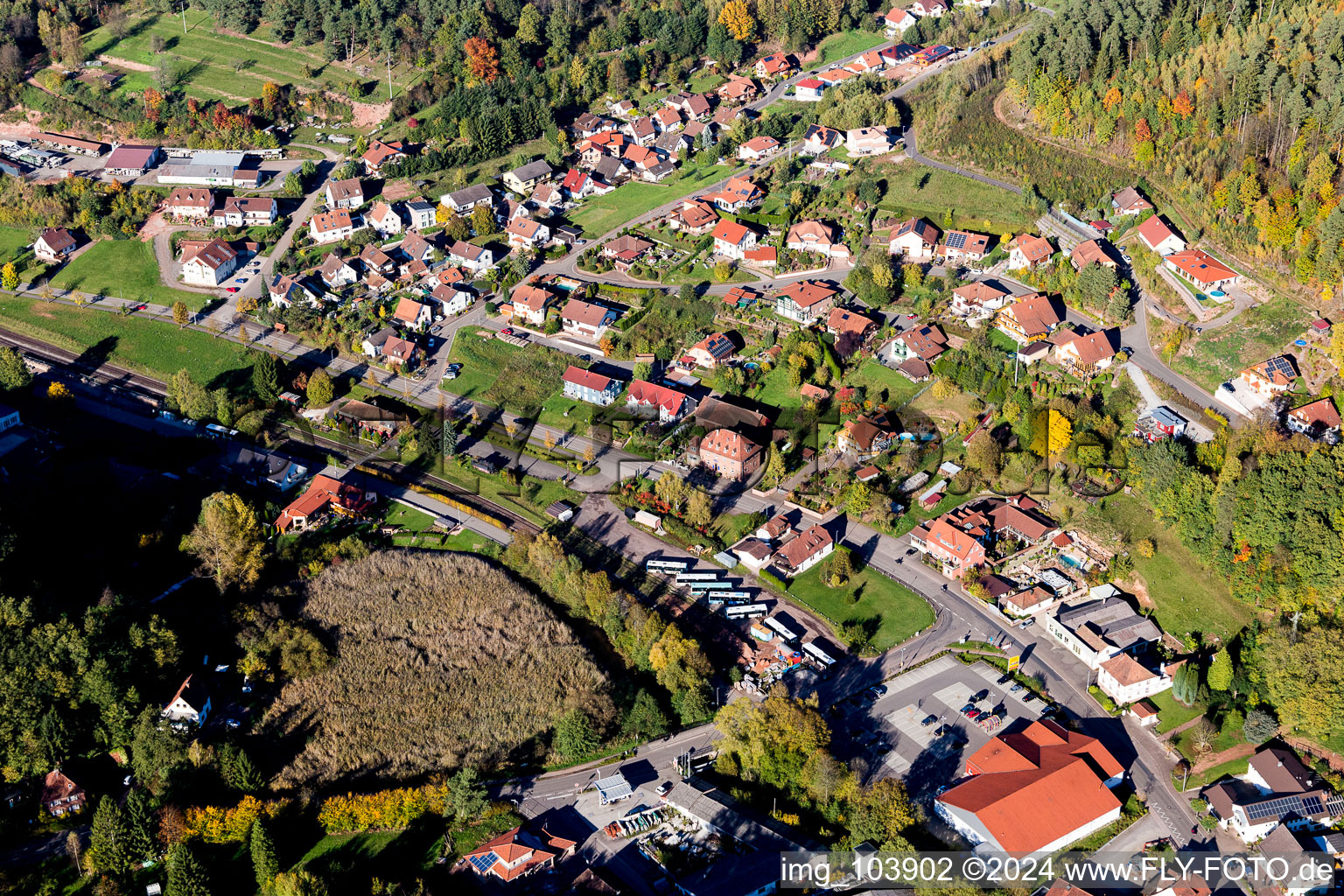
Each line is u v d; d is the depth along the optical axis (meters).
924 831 160.12
